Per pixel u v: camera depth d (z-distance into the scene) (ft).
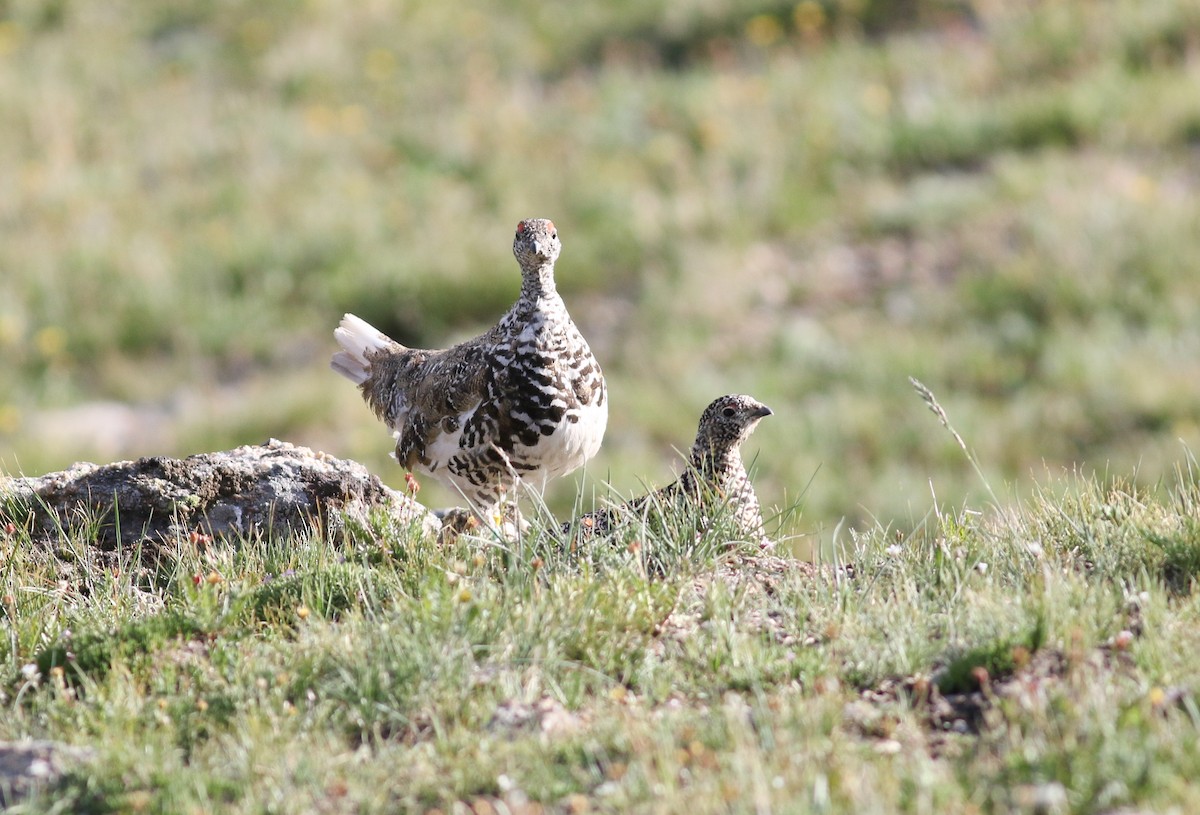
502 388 57.00
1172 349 114.62
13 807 35.01
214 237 143.33
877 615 43.80
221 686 41.98
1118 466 99.55
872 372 115.24
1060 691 37.06
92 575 50.78
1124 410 107.14
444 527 54.19
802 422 108.17
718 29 174.60
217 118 167.94
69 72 177.78
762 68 165.78
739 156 148.87
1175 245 124.47
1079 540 49.06
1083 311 120.16
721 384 115.96
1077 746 34.09
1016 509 53.72
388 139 160.86
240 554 51.37
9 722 41.04
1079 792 32.55
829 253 134.62
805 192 142.41
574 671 41.81
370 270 136.15
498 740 37.65
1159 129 143.13
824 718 37.32
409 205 147.54
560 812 34.17
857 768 34.50
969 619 42.37
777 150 149.18
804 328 122.52
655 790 33.83
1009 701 37.14
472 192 149.69
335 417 115.24
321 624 44.09
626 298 131.54
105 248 142.72
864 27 172.04
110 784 36.55
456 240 139.44
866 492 98.73
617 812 33.76
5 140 161.27
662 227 138.62
